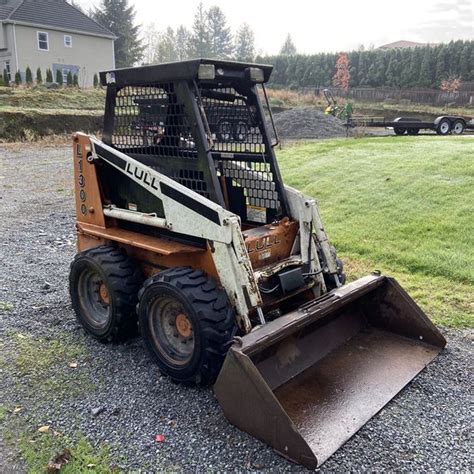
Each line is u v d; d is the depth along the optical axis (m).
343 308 3.65
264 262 3.54
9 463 2.73
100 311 4.10
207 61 3.25
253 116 3.75
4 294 5.02
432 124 17.69
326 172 9.50
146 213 3.72
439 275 5.25
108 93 3.99
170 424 3.02
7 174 12.41
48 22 30.59
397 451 2.78
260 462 2.71
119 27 47.22
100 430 2.98
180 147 3.55
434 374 3.49
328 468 2.65
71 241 7.02
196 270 3.35
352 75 40.97
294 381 3.23
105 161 3.93
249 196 3.96
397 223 6.70
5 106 21.44
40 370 3.63
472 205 6.93
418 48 37.56
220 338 3.10
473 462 2.71
